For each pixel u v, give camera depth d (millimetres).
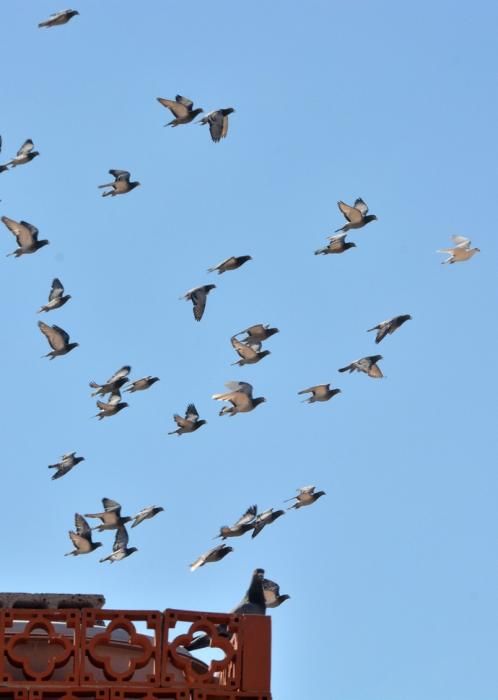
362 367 34438
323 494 32312
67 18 31359
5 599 19703
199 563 28203
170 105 31250
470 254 32031
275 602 26203
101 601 19844
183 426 31969
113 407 32625
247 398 31812
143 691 19062
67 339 31578
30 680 19062
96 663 19188
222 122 30891
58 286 31859
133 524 30078
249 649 19344
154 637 19312
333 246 34125
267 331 32656
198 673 19641
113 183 32531
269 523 29750
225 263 31797
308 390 34250
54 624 19734
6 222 31906
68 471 30047
